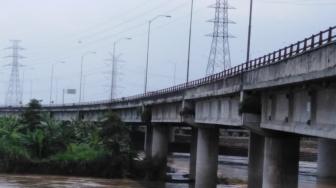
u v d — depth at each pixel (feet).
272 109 131.75
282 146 133.59
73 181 252.21
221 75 184.75
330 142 297.12
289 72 111.55
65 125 321.73
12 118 318.45
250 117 143.84
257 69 134.92
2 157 274.57
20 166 273.75
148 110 295.69
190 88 212.23
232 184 266.77
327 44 92.79
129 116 339.36
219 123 176.35
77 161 277.85
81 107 443.32
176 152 485.56
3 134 288.92
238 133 614.34
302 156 453.17
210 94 180.75
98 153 282.36
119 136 286.66
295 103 115.44
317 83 102.17
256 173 170.91
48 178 259.19
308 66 101.45
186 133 564.30
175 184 259.60
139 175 278.05
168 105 255.50
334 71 88.94
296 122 114.11
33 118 304.50
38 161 277.03
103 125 294.25
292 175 132.46
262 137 170.81
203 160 212.64
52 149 286.25
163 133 293.23
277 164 133.08
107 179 268.82
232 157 466.70
